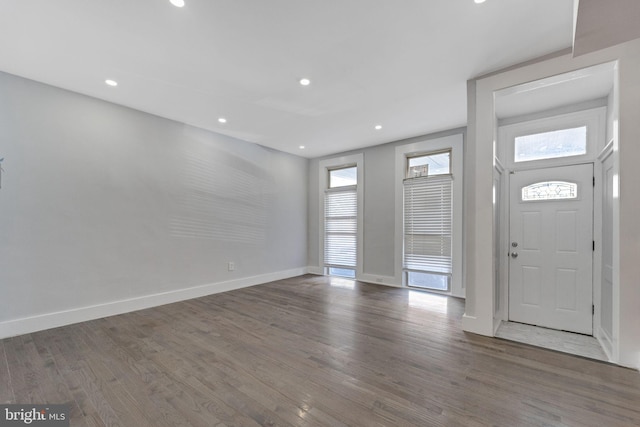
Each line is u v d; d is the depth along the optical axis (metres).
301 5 1.83
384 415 1.59
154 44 2.24
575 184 2.96
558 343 2.61
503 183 3.34
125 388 1.84
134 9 1.85
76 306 3.05
